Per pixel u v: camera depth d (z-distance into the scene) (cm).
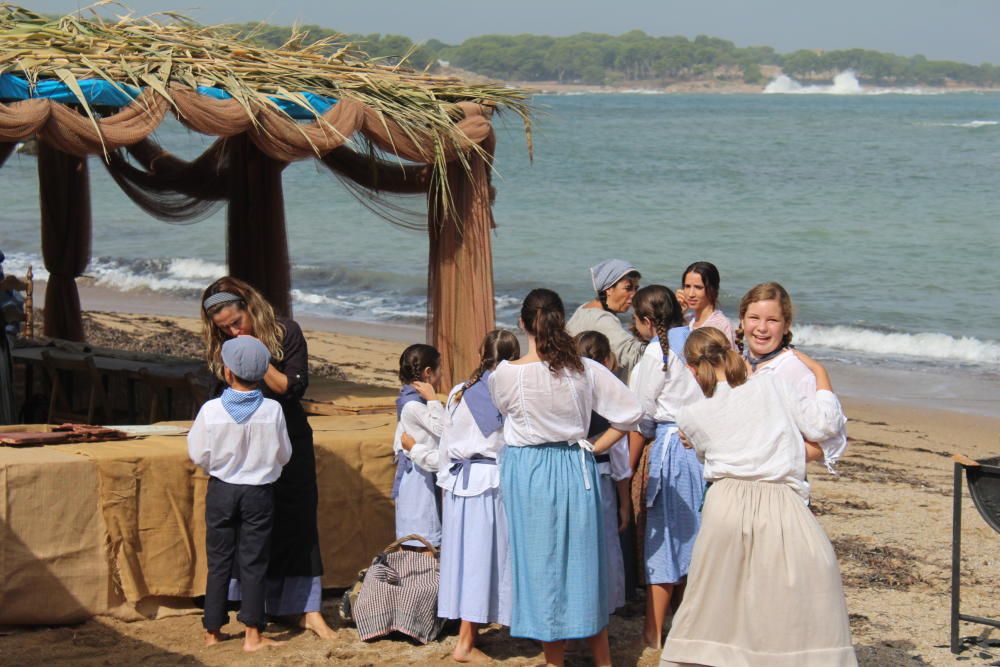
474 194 733
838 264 2495
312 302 2092
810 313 1925
